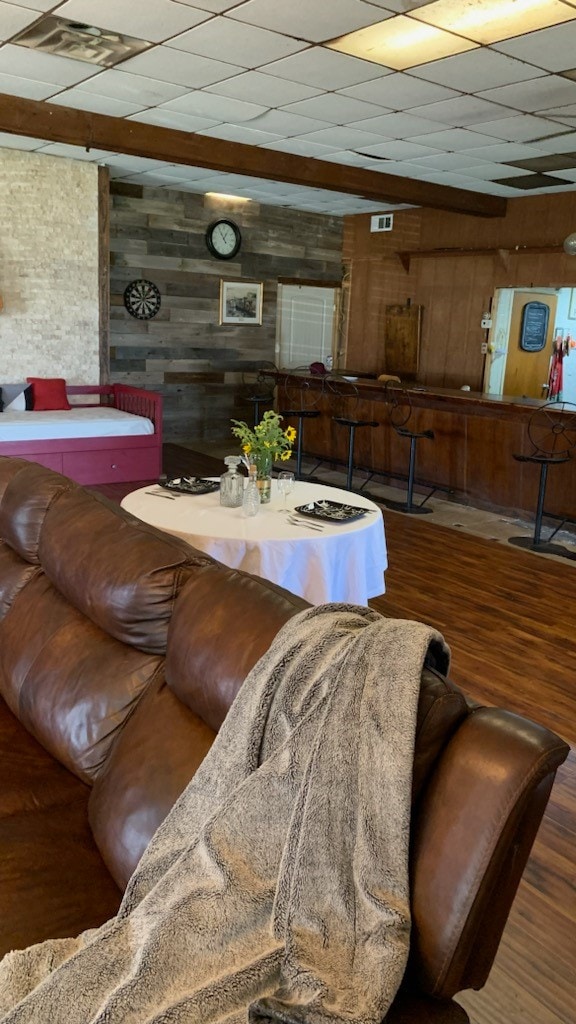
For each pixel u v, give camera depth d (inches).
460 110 191.6
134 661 72.2
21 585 93.7
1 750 76.7
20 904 55.1
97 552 78.2
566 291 340.8
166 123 218.4
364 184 267.9
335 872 42.3
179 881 47.7
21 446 243.4
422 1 128.6
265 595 61.4
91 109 206.7
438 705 44.1
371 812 42.1
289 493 136.8
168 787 59.0
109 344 308.5
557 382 343.6
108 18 142.7
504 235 316.5
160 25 145.2
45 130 203.3
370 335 383.2
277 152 246.1
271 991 41.4
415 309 353.1
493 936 43.3
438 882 40.3
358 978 39.5
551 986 69.0
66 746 72.9
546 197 298.7
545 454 228.4
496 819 39.4
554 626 156.2
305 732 47.1
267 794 47.3
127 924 47.7
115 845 59.8
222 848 47.3
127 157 260.8
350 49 152.9
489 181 278.1
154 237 330.6
